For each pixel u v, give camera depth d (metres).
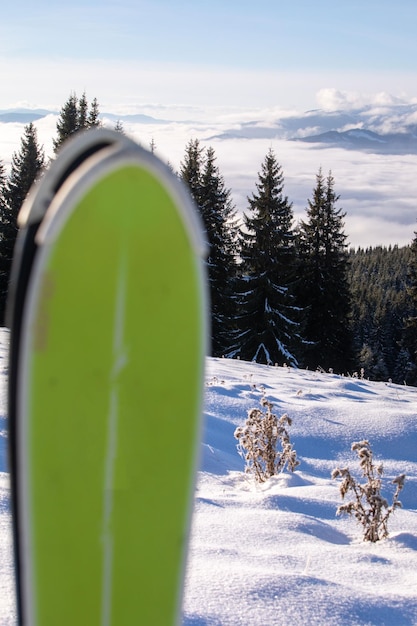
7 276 30.78
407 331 36.31
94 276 0.79
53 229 0.73
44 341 0.75
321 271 30.97
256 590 2.41
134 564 0.88
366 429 7.62
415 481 6.08
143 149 0.79
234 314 29.12
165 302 0.85
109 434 0.83
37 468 0.78
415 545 3.77
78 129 38.25
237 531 3.52
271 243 28.09
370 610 2.46
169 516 0.91
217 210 30.38
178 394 0.89
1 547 2.44
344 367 31.42
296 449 7.02
